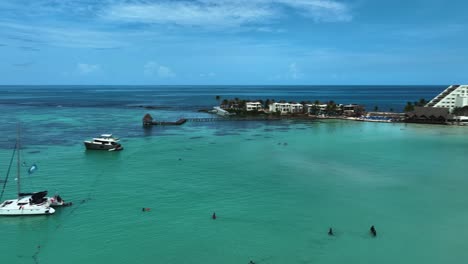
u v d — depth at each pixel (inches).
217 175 3019.2
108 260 1690.5
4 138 4613.7
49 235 1929.1
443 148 4183.1
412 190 2647.6
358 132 5477.4
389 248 1802.4
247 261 1685.5
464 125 6269.7
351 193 2578.7
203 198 2471.7
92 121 6584.6
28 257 1713.8
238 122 6796.3
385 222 2094.0
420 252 1763.0
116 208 2284.7
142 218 2137.1
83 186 2704.2
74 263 1665.8
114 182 2810.0
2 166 3240.7
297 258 1711.4
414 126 6225.4
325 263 1668.3
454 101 7037.4
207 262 1676.9
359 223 2084.2
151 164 3385.8
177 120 6879.9
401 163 3447.3
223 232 1967.3
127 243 1845.5
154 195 2524.6
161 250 1779.0
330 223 2081.7
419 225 2057.1
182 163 3430.1
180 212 2229.3
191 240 1879.9
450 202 2410.2
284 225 2057.1
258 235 1935.3
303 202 2402.8
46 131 5221.5
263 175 3024.1
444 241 1871.3
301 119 7298.2
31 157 3599.9
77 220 2107.5
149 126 6028.5
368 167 3292.3
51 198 2290.8
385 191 2625.5
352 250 1784.0
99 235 1929.1
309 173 3088.1
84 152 3860.7
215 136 5044.3
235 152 3927.2
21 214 2150.6
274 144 4411.9
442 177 2974.9
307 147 4224.9
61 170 3137.3
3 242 1850.4
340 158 3654.0
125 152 3912.4
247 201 2417.6
